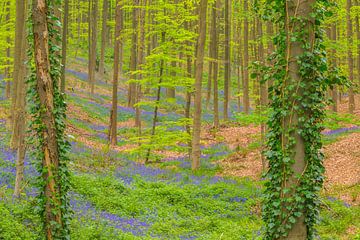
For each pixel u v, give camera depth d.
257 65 8.15
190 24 31.78
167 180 18.77
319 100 7.46
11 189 11.87
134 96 40.03
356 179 18.52
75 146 21.83
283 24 8.09
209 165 23.23
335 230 13.55
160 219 13.09
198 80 20.45
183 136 20.89
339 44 17.06
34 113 9.17
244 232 12.48
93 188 14.17
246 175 21.14
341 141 24.34
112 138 26.91
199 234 12.23
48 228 8.88
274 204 7.31
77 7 61.94
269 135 7.70
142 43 24.91
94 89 48.16
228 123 35.25
